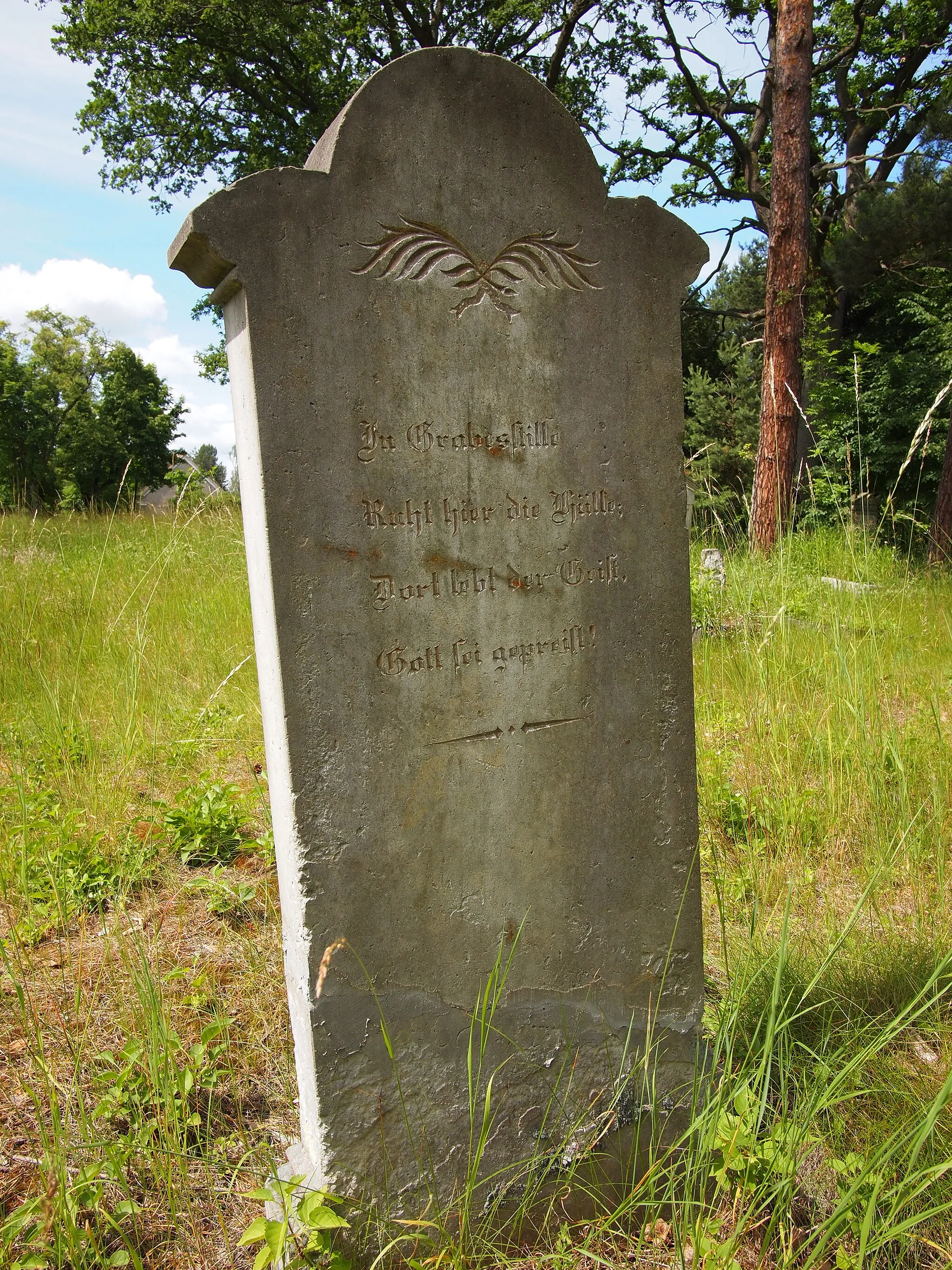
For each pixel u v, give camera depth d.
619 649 2.19
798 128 10.89
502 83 1.92
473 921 2.07
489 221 1.94
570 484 2.09
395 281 1.85
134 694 4.68
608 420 2.12
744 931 3.11
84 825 3.69
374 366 1.85
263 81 19.80
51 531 8.98
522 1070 2.15
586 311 2.07
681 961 2.35
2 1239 1.76
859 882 3.45
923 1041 2.58
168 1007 2.62
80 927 3.07
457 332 1.93
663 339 2.17
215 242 1.68
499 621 2.04
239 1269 1.89
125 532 9.20
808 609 6.23
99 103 19.56
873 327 18.27
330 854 1.90
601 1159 2.20
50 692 4.63
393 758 1.95
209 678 5.67
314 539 1.82
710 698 5.17
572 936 2.20
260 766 4.43
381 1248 1.98
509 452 2.02
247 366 1.79
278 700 1.87
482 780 2.05
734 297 24.00
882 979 2.78
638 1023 2.30
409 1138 2.00
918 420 14.31
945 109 13.29
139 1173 2.04
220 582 7.83
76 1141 2.13
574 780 2.17
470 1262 2.00
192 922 3.17
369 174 1.81
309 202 1.75
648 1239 2.09
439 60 1.84
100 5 17.75
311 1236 1.80
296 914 1.94
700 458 15.73
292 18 17.58
